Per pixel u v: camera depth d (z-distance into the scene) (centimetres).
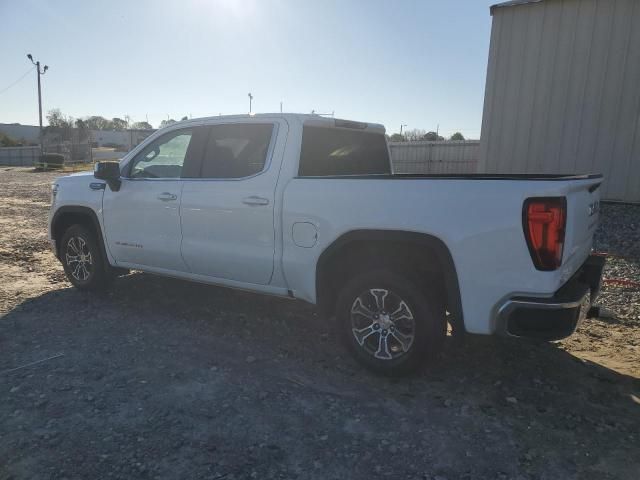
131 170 530
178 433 301
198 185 460
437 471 270
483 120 1258
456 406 338
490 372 388
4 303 542
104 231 543
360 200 367
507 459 281
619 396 352
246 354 418
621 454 286
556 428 312
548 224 304
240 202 429
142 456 278
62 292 588
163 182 489
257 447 289
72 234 571
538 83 1178
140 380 368
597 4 1090
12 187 2184
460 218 329
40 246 862
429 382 372
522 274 312
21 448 283
